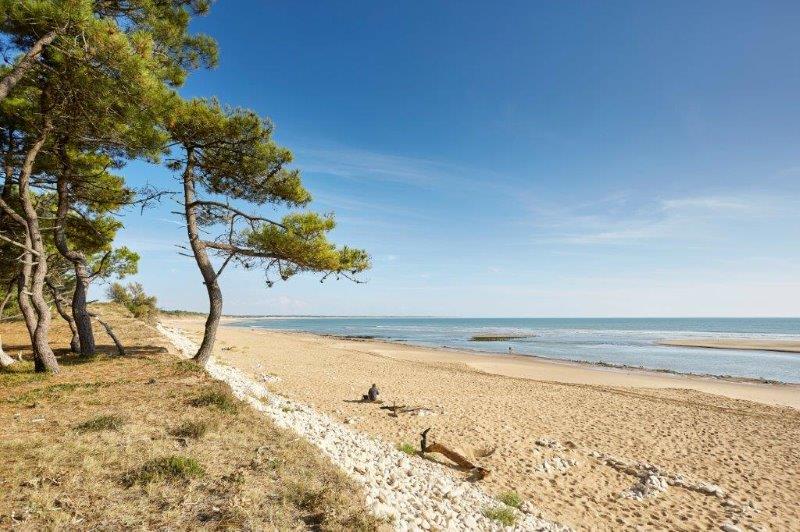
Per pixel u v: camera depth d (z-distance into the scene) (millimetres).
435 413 15766
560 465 10867
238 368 23453
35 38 9891
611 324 157375
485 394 20453
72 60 9648
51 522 4145
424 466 9617
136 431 6797
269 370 25500
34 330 11789
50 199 15898
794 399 22125
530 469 10547
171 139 13766
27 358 14297
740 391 24094
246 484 5301
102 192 15133
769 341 60719
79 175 14078
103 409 8016
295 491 5301
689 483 10070
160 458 5641
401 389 21109
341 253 16094
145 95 10109
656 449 12859
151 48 10250
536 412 16906
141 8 12070
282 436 7367
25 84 11055
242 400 9719
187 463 5504
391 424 14086
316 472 6055
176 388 9977
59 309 15727
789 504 9320
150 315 41188
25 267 11570
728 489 10070
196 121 13727
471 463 10344
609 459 11500
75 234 16156
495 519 7031
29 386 9727
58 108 10906
